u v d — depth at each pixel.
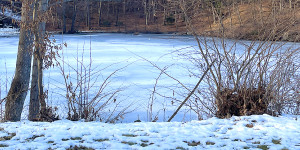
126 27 73.56
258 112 6.49
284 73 7.02
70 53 29.62
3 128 5.28
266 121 5.62
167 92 13.32
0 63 23.16
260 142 4.42
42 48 8.59
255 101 6.71
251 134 4.76
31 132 5.01
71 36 53.12
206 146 4.30
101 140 4.68
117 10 80.56
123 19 81.31
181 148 4.22
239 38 7.21
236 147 4.21
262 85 6.92
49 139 4.61
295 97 6.96
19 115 9.61
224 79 7.32
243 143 4.34
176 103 11.41
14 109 9.44
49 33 9.07
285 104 7.03
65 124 5.68
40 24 8.94
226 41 7.39
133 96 12.84
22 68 9.72
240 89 6.85
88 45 38.12
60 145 4.34
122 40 45.72
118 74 18.47
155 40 43.19
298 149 4.10
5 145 4.45
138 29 67.56
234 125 5.36
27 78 9.81
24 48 9.63
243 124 5.39
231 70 6.86
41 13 8.85
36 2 8.91
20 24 9.00
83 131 4.95
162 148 4.14
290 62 6.98
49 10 9.20
